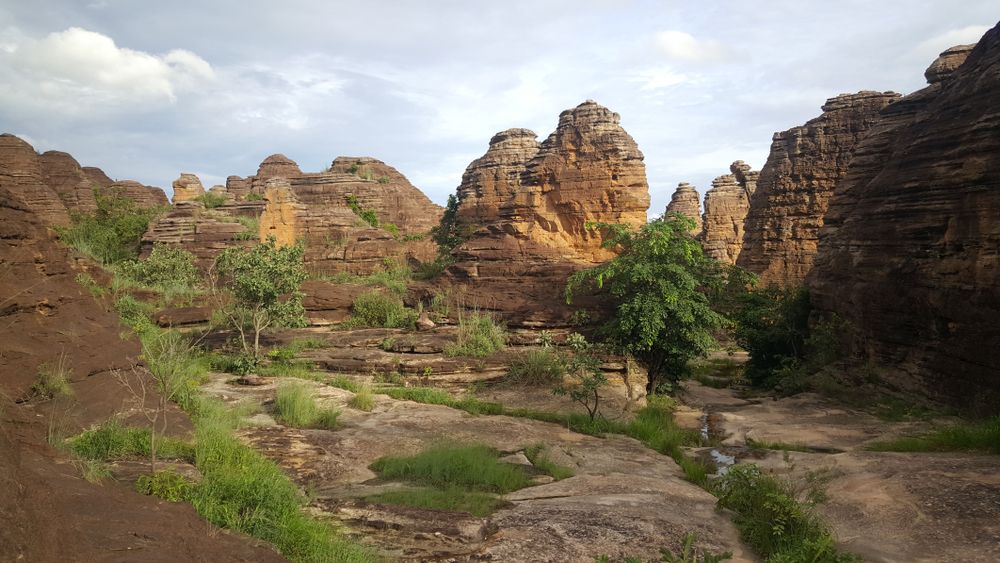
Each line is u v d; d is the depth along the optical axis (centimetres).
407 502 893
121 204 5250
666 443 1469
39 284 1309
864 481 988
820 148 4841
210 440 1034
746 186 6762
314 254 4150
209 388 1772
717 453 1414
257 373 2089
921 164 2059
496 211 4669
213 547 589
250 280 2200
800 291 2986
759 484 884
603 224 2347
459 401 1903
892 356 2047
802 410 1931
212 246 4116
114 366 1291
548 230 3272
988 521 765
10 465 461
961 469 985
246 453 1000
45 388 1050
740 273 2319
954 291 1744
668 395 2259
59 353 1176
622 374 2270
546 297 2800
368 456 1194
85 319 1412
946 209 1877
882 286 2103
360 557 672
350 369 2280
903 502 862
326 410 1512
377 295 3078
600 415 1755
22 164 5034
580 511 844
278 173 7550
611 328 2150
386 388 2036
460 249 3325
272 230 4372
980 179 1734
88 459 846
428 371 2214
